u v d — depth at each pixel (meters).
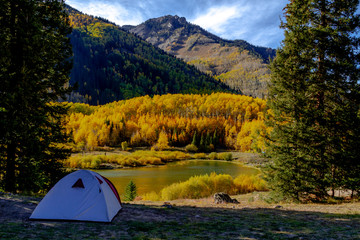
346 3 14.09
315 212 9.88
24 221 6.81
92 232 6.08
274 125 15.70
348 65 13.38
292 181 13.98
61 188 7.72
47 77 14.08
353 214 8.99
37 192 13.96
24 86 12.02
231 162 83.56
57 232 5.91
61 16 14.84
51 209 7.26
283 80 15.19
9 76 11.61
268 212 10.02
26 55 12.42
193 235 6.18
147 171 59.94
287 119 15.37
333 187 13.45
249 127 108.56
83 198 7.56
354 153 13.02
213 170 61.56
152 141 115.31
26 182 12.76
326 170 13.97
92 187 7.82
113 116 135.38
